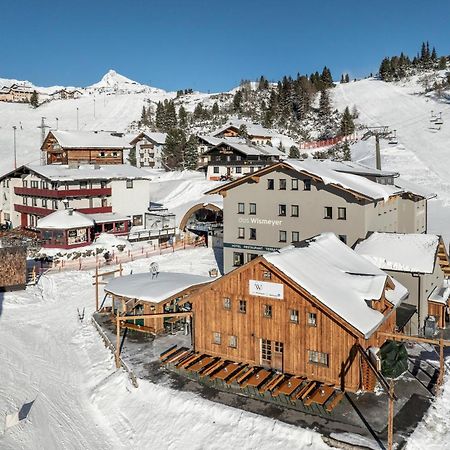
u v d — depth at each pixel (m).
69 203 64.81
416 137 126.56
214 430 22.55
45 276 48.12
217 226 62.16
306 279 25.92
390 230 47.25
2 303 40.88
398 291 31.11
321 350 25.41
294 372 26.38
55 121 181.62
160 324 34.28
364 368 24.64
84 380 28.45
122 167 74.81
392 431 20.95
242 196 46.12
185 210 76.62
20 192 70.81
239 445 21.48
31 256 55.62
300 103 179.00
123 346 32.12
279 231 44.25
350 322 23.83
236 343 28.50
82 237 58.75
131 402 25.61
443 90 173.12
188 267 52.56
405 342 31.88
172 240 62.44
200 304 29.81
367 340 25.05
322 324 25.28
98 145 83.75
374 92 189.50
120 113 199.12
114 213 68.00
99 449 22.27
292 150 110.38
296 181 42.91
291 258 27.66
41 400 25.67
